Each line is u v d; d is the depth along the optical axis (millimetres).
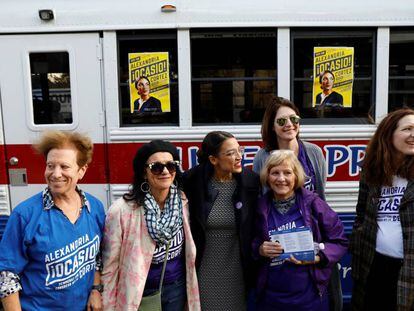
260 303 2242
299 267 2143
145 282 1975
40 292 1747
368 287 2246
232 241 2189
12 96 3131
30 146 3146
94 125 3129
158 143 2006
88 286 1883
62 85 3139
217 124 3105
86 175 3162
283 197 2209
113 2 3051
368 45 3070
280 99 2541
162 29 3061
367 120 3111
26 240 1706
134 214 1980
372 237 2203
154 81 3096
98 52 3082
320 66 3068
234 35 3062
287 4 3020
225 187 2225
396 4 3016
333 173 3127
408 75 3090
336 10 3020
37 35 3092
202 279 2182
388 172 2145
